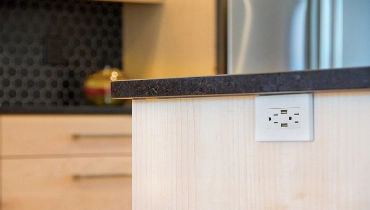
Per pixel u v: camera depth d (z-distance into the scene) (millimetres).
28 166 2428
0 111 2396
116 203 2539
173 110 1123
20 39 2959
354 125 938
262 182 1026
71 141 2488
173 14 2850
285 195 1003
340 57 2482
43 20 3002
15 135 2414
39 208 2436
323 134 966
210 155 1081
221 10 2619
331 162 958
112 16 3145
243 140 1046
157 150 1142
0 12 2920
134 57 3107
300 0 2514
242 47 2580
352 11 2486
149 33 3010
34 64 2984
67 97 3043
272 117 1008
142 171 1161
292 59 2518
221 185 1068
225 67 2611
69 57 3051
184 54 2791
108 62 3125
